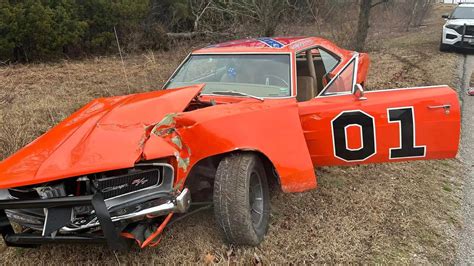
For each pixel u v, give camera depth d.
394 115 3.74
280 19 13.38
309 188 3.40
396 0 23.91
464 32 13.63
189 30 16.05
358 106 3.76
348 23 14.21
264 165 3.91
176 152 2.99
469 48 13.69
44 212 2.94
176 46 13.44
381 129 3.76
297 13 13.95
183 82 4.66
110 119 3.38
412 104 3.73
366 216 3.99
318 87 5.52
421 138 3.78
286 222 3.83
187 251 3.39
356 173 4.93
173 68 9.44
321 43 5.51
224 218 3.16
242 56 4.64
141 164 2.93
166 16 15.78
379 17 22.08
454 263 3.45
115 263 3.27
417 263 3.39
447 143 3.79
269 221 3.76
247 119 3.31
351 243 3.58
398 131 3.76
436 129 3.76
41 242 2.96
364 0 13.38
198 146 3.12
